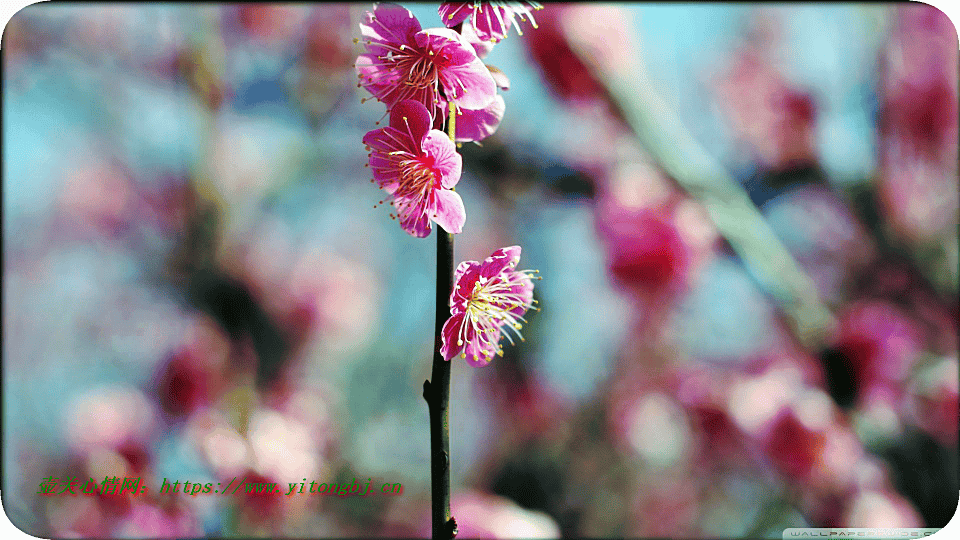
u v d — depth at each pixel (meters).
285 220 1.41
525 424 1.36
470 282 0.61
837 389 1.05
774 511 1.08
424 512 1.28
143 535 1.05
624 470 1.31
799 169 1.21
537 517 1.02
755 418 1.08
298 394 1.30
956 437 1.01
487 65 0.63
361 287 1.45
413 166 0.61
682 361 1.27
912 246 1.12
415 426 1.42
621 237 1.08
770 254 1.03
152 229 1.37
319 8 1.35
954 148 1.14
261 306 1.30
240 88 1.36
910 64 1.18
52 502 1.08
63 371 1.34
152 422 1.17
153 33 1.36
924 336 1.06
